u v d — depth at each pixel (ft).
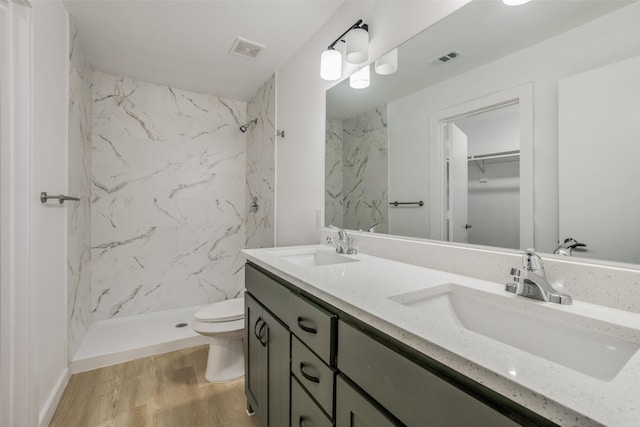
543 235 2.84
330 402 2.57
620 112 2.35
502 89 3.19
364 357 2.20
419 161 4.16
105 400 5.26
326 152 6.00
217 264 9.79
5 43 3.65
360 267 3.79
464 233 3.56
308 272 3.42
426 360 1.78
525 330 2.38
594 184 2.50
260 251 5.07
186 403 5.23
